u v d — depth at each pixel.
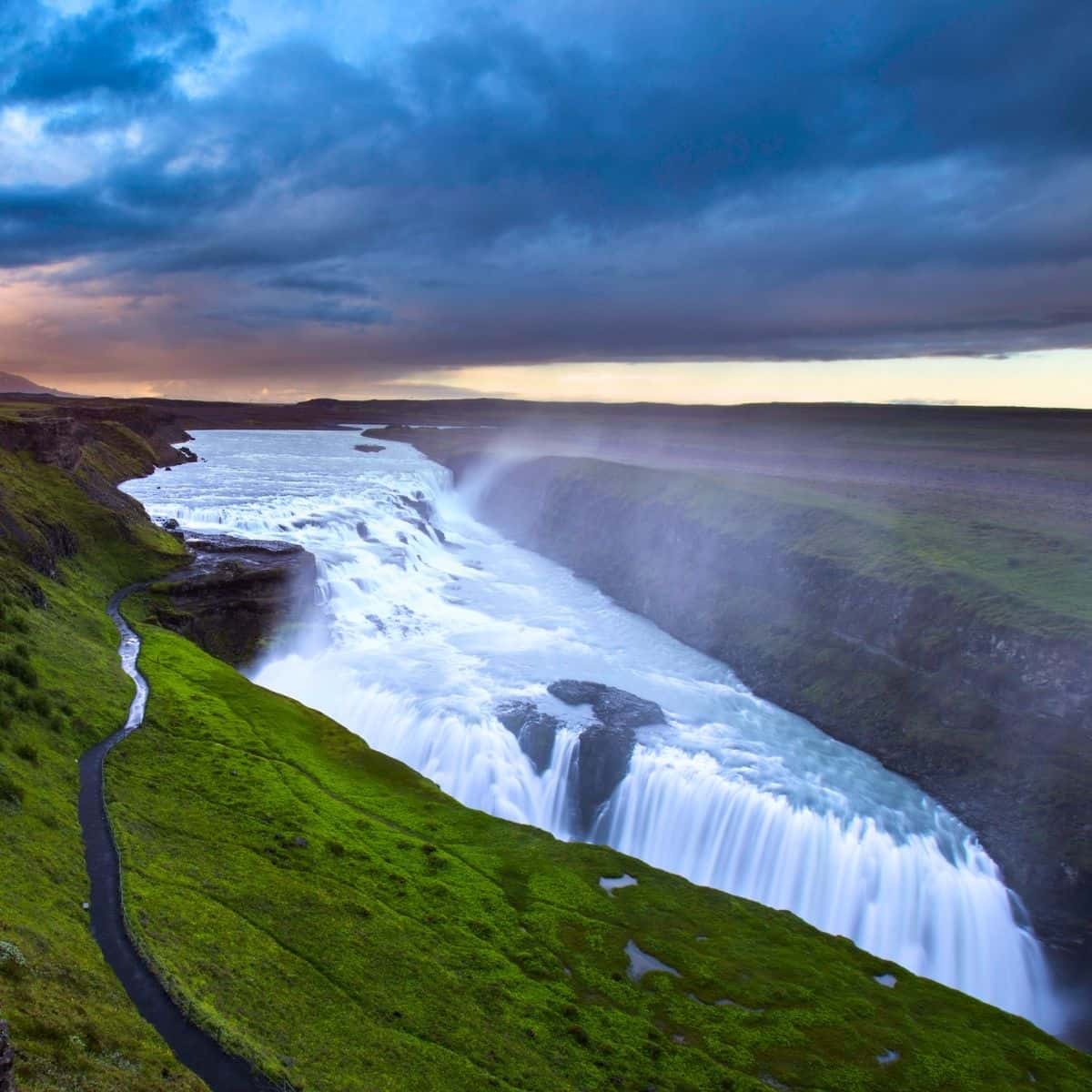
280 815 47.81
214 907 37.06
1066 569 80.62
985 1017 40.38
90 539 90.75
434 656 87.50
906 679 75.00
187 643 75.75
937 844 57.56
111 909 34.91
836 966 42.75
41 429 105.31
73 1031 24.62
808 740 72.88
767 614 94.12
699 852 61.09
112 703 57.81
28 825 38.22
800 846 57.91
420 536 134.75
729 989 39.25
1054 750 61.16
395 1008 33.28
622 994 37.72
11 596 64.12
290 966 34.25
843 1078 34.22
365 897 41.25
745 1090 32.47
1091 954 51.75
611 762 65.75
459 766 67.50
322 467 199.62
